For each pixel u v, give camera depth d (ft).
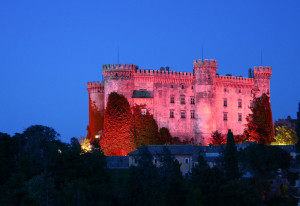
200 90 583.17
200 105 581.53
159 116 566.77
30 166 422.00
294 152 478.18
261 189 398.83
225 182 377.71
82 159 426.10
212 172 381.19
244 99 615.98
